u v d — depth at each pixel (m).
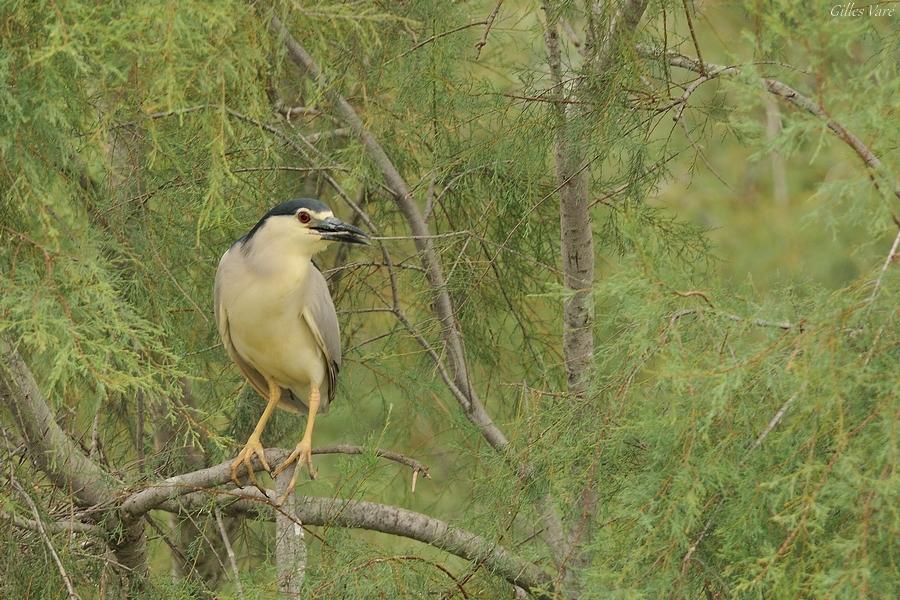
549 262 13.02
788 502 6.49
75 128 8.55
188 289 11.17
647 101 9.80
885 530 6.23
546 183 12.20
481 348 13.23
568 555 8.32
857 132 6.36
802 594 6.46
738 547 6.91
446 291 12.03
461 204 12.99
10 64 7.75
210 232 11.45
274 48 10.26
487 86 11.05
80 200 8.83
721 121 9.99
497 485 9.33
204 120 8.40
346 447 9.98
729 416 6.91
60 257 7.66
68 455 9.39
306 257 10.57
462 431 12.48
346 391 13.52
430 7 10.91
